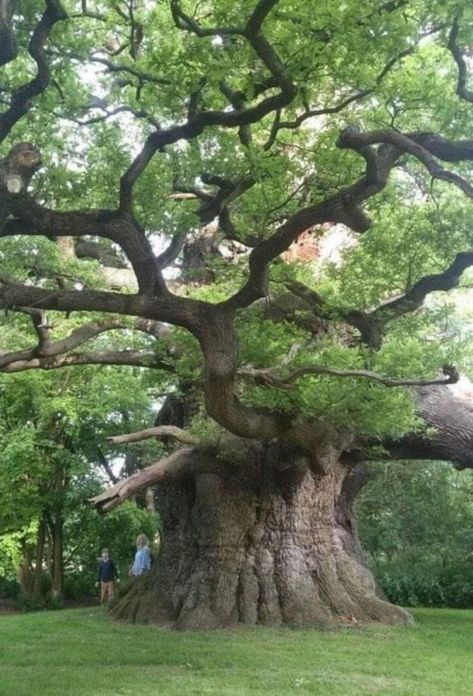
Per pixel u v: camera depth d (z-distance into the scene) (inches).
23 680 413.4
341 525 678.5
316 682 407.5
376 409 433.7
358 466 685.9
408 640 542.0
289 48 325.4
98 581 986.7
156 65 359.3
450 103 396.2
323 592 613.6
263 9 298.8
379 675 430.3
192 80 359.6
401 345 453.7
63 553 973.2
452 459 631.8
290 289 497.7
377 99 424.5
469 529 948.0
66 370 896.9
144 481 566.6
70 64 417.4
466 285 541.6
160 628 596.7
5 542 880.3
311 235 610.9
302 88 351.3
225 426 426.3
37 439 891.4
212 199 501.0
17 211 353.4
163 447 842.8
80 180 470.3
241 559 613.9
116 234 367.6
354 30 308.3
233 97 366.6
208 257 589.0
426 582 893.8
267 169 411.8
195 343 474.0
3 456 865.5
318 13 303.4
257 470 619.5
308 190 454.6
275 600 602.5
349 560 637.3
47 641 544.7
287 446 601.9
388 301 515.2
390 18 305.1
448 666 455.2
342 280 526.0
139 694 381.1
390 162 366.3
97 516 915.4
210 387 397.4
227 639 540.1
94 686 398.6
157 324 559.8
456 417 621.9
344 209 366.0
